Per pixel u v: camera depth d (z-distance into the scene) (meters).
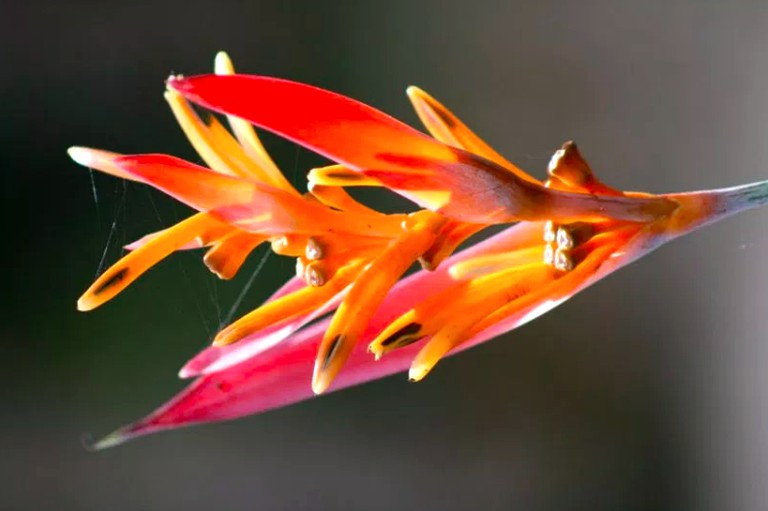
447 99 1.06
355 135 0.49
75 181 1.07
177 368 1.07
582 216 0.52
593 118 1.04
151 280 1.03
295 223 0.51
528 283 0.53
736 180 1.01
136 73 1.07
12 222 1.07
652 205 0.53
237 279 1.01
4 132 1.07
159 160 0.51
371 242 0.52
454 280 0.55
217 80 0.48
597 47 1.04
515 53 1.05
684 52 1.02
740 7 1.00
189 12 1.07
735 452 1.07
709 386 1.08
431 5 1.06
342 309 0.51
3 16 1.06
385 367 0.56
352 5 1.07
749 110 1.01
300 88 0.49
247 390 0.56
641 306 1.09
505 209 0.51
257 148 0.53
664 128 1.03
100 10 1.07
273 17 1.07
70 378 1.09
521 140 1.05
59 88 1.07
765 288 1.03
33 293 1.08
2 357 1.09
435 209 0.51
